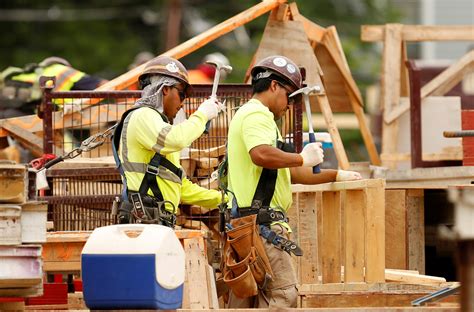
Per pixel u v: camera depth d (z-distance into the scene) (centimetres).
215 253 2662
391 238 2892
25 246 2077
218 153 2683
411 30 3672
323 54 3556
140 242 2089
